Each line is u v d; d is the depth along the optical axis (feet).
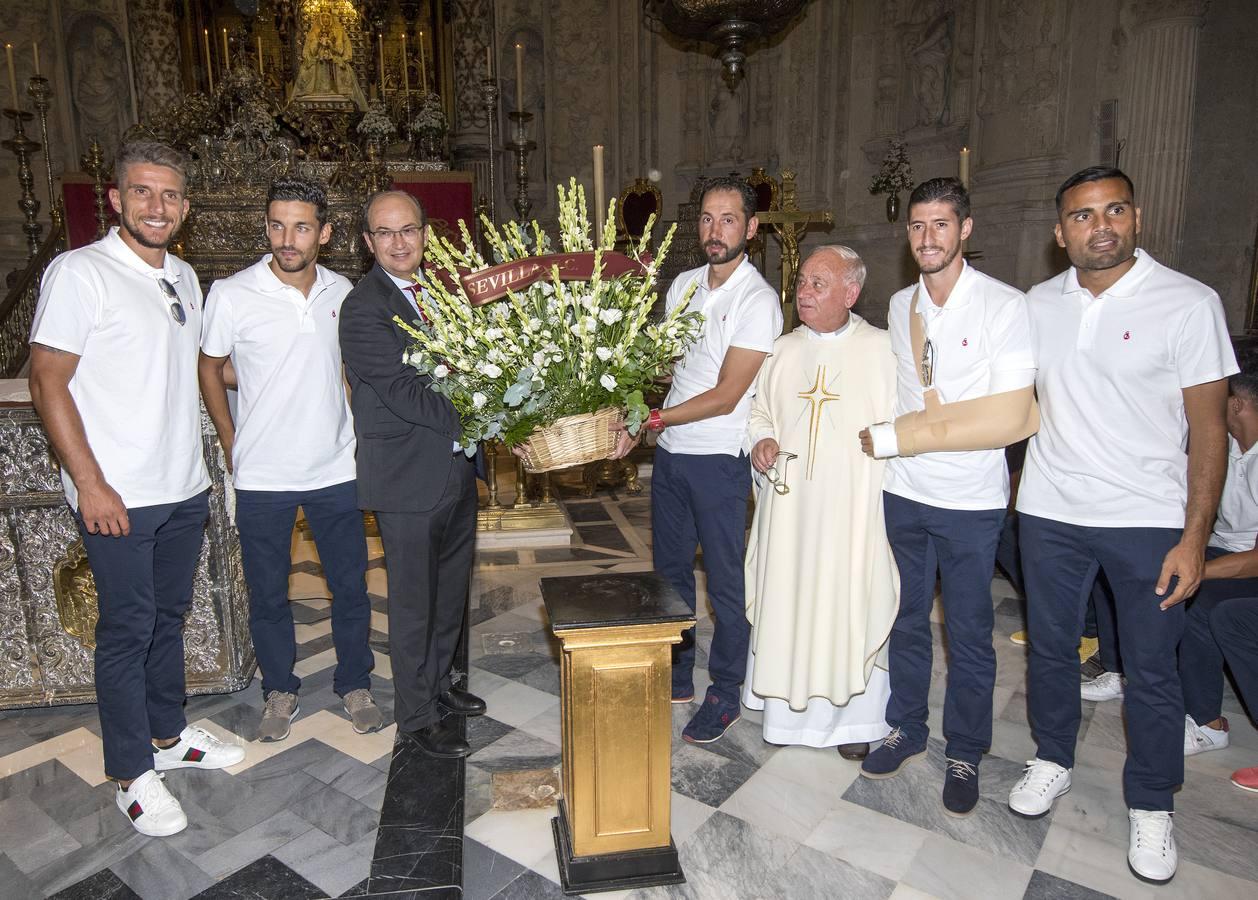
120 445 7.99
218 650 11.16
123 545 8.07
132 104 36.01
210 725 10.52
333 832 8.34
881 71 30.94
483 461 10.43
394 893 7.39
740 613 9.83
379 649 12.72
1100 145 23.67
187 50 36.60
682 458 9.68
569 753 7.48
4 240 34.63
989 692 8.66
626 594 7.51
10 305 24.44
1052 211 25.32
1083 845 8.07
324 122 29.04
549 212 38.50
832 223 26.45
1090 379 7.69
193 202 20.11
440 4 37.91
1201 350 7.18
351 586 10.28
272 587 9.98
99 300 7.73
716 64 35.47
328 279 9.82
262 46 36.63
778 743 9.65
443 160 33.06
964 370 8.02
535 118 38.17
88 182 30.32
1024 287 26.05
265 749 9.92
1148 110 21.97
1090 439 7.77
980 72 27.48
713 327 9.40
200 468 8.91
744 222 9.11
